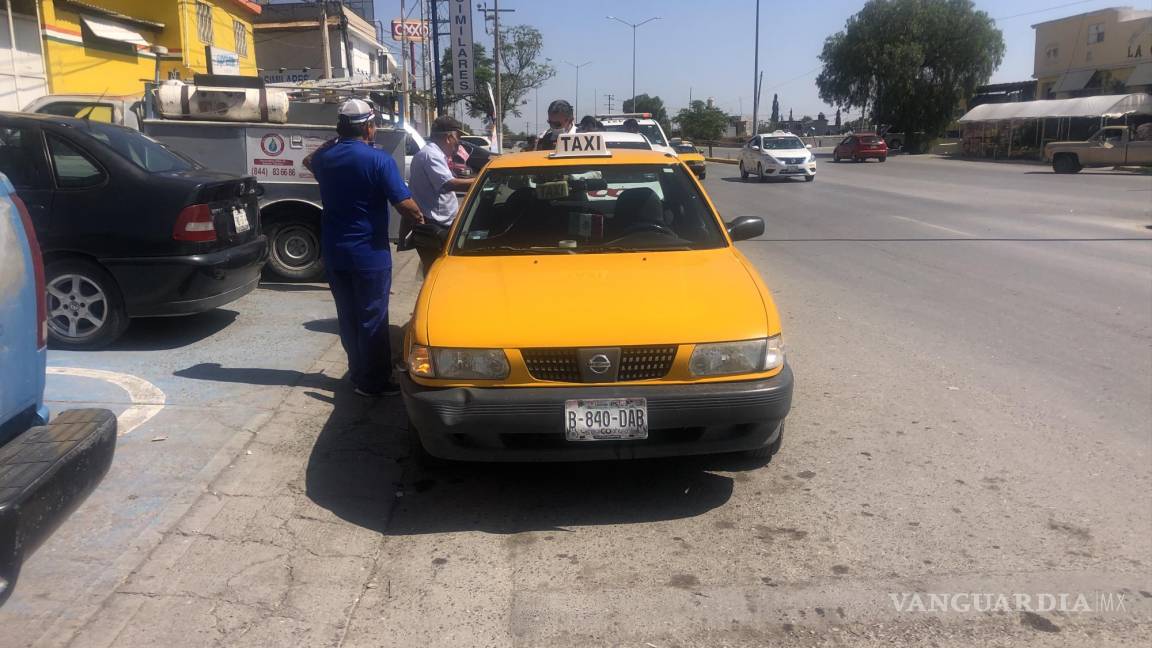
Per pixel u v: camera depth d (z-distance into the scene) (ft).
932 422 17.29
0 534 9.16
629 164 17.90
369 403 18.45
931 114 177.17
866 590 11.29
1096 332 24.22
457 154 28.81
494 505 14.03
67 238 20.49
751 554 12.30
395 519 13.56
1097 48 148.05
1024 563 11.85
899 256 38.32
